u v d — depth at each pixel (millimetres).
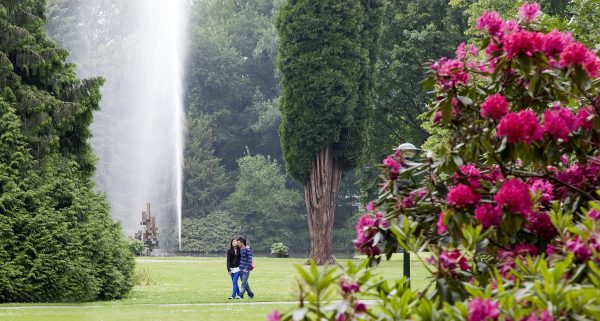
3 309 17391
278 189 72500
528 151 5246
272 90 85438
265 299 20609
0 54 20516
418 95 47000
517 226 5020
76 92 21812
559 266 3871
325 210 41219
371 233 5484
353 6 41438
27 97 20625
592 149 5848
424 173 5688
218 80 79938
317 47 41125
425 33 46062
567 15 31641
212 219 71562
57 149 21016
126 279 21703
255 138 81938
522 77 5793
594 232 4312
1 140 19844
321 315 3873
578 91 5617
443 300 4555
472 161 5582
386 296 4438
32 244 19297
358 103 42031
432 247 4723
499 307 3877
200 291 23797
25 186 19703
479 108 5758
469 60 6148
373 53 42844
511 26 5699
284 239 72000
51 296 19406
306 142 41094
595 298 3730
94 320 15391
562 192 5840
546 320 3688
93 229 20281
